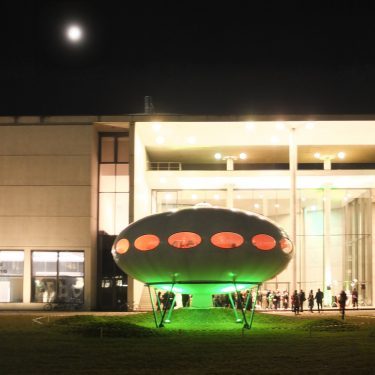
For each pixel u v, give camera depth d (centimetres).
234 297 3838
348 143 5269
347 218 5656
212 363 1599
